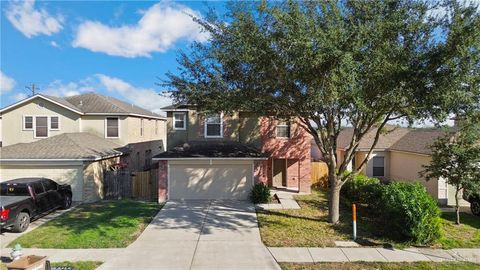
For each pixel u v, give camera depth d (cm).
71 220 1458
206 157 1867
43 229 1320
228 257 1022
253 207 1702
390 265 955
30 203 1358
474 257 1019
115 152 2253
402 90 1035
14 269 792
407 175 2217
